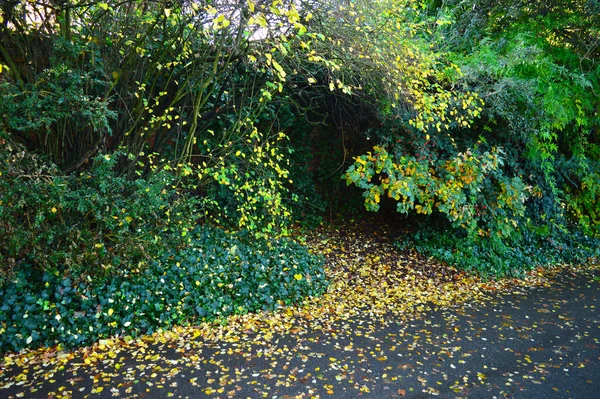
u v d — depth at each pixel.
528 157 8.30
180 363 3.98
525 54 7.28
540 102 7.58
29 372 3.72
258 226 7.05
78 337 4.20
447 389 3.71
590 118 8.89
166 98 6.24
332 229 8.73
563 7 8.31
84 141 5.40
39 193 4.20
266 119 7.83
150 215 5.12
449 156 7.69
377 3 5.64
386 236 8.66
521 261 8.08
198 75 5.83
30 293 4.23
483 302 6.11
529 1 8.29
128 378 3.67
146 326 4.57
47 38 5.05
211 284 5.18
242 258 5.75
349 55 5.64
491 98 7.12
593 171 9.71
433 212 8.27
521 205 7.73
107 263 4.49
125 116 5.68
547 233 9.05
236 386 3.61
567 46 8.54
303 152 8.89
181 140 6.77
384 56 5.78
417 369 4.04
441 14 7.54
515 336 4.91
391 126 7.31
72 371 3.77
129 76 5.62
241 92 6.86
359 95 7.09
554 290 6.91
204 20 5.11
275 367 3.97
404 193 6.74
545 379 3.94
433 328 5.07
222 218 7.15
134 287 4.67
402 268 7.29
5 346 3.98
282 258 6.17
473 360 4.27
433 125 6.75
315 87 7.43
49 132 4.99
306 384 3.69
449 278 7.06
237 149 6.91
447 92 6.44
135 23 5.34
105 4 4.65
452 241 7.96
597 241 9.86
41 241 4.41
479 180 7.11
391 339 4.70
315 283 6.07
